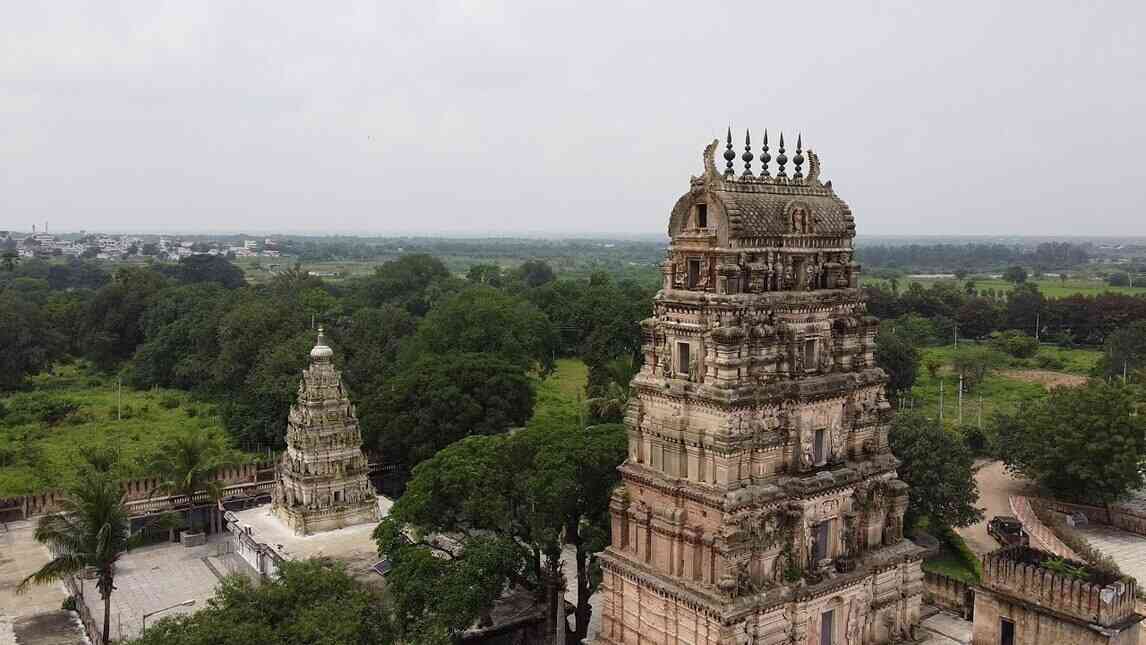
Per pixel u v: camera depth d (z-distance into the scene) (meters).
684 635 44.69
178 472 86.62
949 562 77.50
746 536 43.38
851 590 47.66
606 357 161.25
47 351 165.12
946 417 132.00
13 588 74.19
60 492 93.75
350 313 181.75
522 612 66.38
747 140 46.44
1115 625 47.97
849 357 48.62
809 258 47.03
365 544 77.75
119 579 77.56
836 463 47.78
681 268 45.91
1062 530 81.06
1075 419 91.00
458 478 61.03
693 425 44.94
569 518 58.94
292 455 83.94
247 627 45.78
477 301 144.62
